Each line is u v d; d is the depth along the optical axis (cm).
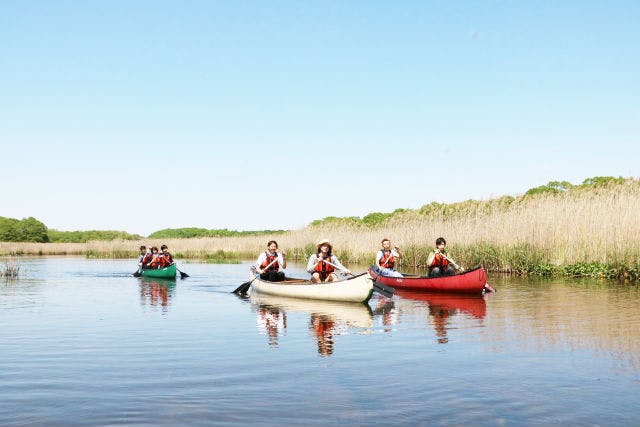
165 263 2122
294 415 461
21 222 8431
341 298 1237
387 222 2897
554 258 1842
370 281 1172
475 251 2061
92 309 1144
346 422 443
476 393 518
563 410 471
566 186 3147
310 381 562
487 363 632
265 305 1198
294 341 772
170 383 558
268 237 3947
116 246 4166
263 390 531
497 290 1377
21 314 1071
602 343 734
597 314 971
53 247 5197
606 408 475
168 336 819
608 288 1388
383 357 666
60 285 1739
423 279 1450
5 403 497
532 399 500
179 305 1209
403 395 514
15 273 2169
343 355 679
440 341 761
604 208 1798
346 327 888
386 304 1187
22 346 749
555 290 1355
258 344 753
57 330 879
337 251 3009
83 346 747
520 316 966
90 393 526
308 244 3209
